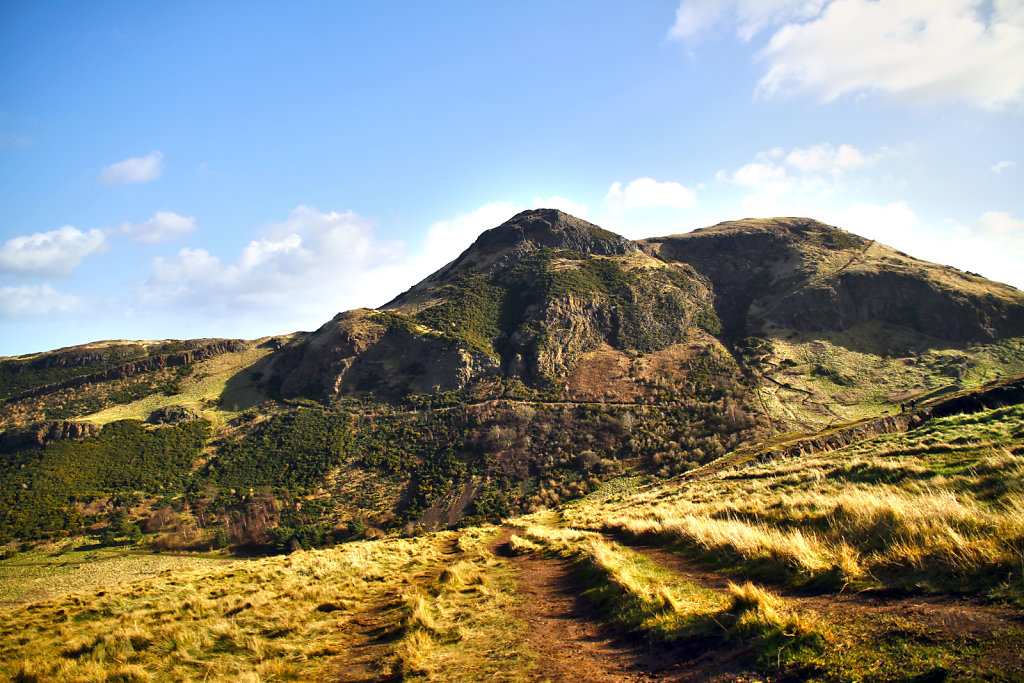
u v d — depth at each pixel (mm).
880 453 21016
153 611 13711
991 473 12094
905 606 6035
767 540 10523
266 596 14578
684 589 9414
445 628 9906
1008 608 5246
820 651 5348
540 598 11852
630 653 7043
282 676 8492
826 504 13141
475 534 31828
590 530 23656
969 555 6516
